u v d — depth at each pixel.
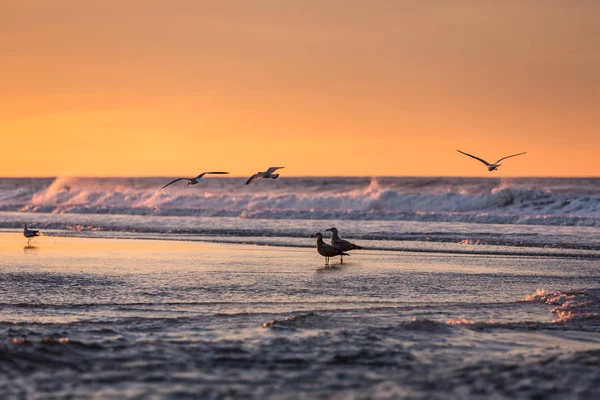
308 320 58.69
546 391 37.44
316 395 37.44
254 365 43.78
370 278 87.88
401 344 49.59
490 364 43.91
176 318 60.78
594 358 44.41
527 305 68.75
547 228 165.88
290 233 155.38
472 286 81.44
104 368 42.62
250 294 75.75
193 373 41.75
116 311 65.56
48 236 156.62
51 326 56.72
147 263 103.62
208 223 188.12
